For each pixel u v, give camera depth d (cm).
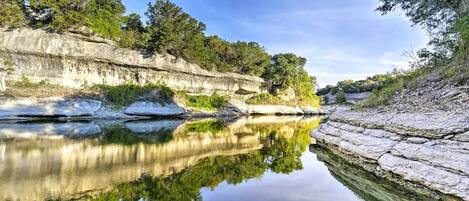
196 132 2255
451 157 671
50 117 2972
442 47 1424
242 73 6369
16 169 941
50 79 3438
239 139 1898
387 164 861
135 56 4297
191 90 5150
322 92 13438
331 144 1364
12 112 2697
